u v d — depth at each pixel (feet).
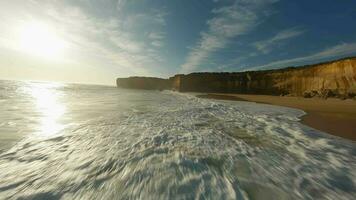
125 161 15.78
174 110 48.32
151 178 13.10
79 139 21.74
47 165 14.93
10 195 11.06
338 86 94.12
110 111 44.21
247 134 25.29
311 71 114.93
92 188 11.84
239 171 14.48
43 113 39.68
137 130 26.20
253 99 98.07
